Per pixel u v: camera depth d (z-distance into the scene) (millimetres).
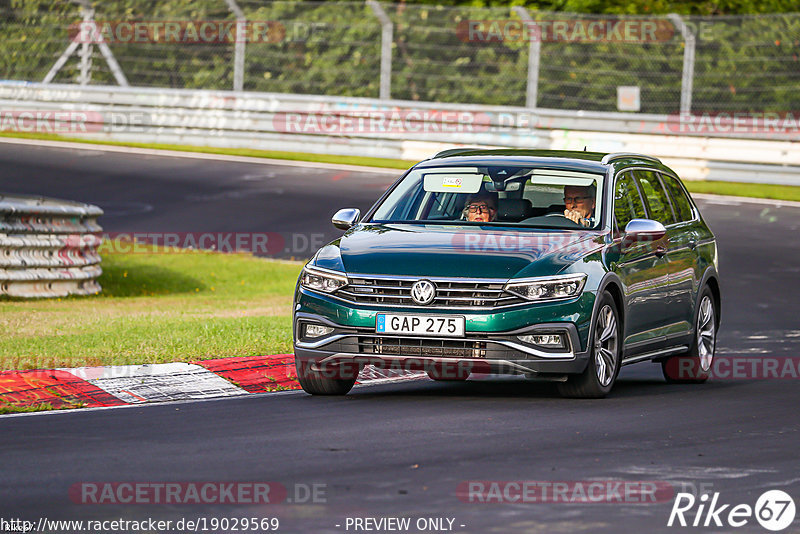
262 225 59844
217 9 89375
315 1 88312
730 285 47656
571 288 24938
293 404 25094
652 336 28312
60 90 83625
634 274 27266
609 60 83000
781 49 81750
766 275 49531
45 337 32344
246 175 71625
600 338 25797
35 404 24719
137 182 68688
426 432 21688
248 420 22969
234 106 81812
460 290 24609
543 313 24625
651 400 26188
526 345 24578
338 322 25094
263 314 39875
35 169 70938
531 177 28125
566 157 28969
